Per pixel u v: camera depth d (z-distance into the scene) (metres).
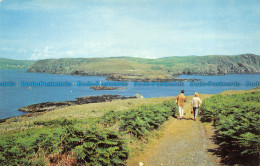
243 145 5.88
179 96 13.51
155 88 118.00
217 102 17.88
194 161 6.03
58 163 5.48
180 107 13.47
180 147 7.43
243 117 8.67
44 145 6.07
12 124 28.28
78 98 70.88
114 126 9.23
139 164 5.93
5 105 58.84
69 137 6.07
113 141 6.05
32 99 71.69
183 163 5.93
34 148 6.00
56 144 5.86
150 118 9.99
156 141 8.34
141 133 8.13
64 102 60.97
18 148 5.75
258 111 11.67
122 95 82.50
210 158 6.16
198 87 124.44
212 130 9.73
